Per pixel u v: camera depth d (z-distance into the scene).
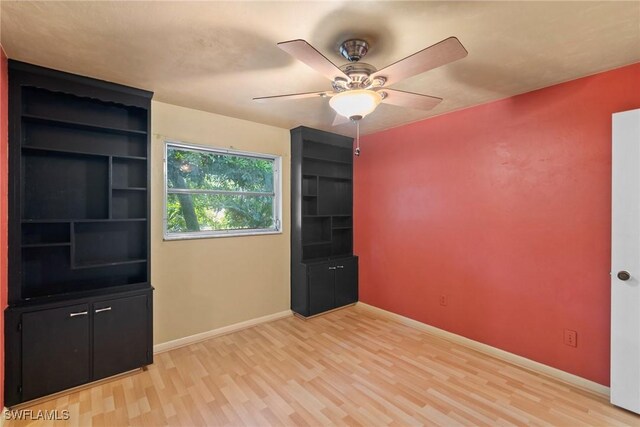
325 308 3.79
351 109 1.66
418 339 3.08
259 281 3.51
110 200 2.41
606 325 2.15
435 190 3.20
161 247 2.84
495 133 2.72
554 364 2.39
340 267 3.95
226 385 2.26
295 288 3.75
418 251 3.37
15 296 2.02
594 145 2.19
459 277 3.00
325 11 1.48
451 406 2.02
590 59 1.96
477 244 2.87
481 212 2.83
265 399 2.09
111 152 2.57
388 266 3.71
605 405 2.03
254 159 3.55
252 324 3.43
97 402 2.06
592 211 2.20
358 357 2.69
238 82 2.34
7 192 1.99
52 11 1.48
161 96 2.65
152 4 1.44
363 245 4.06
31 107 2.25
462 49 1.32
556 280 2.38
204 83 2.37
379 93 1.79
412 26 1.60
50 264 2.33
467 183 2.94
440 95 2.58
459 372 2.45
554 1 1.40
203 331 3.07
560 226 2.36
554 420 1.88
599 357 2.18
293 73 2.19
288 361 2.62
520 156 2.57
